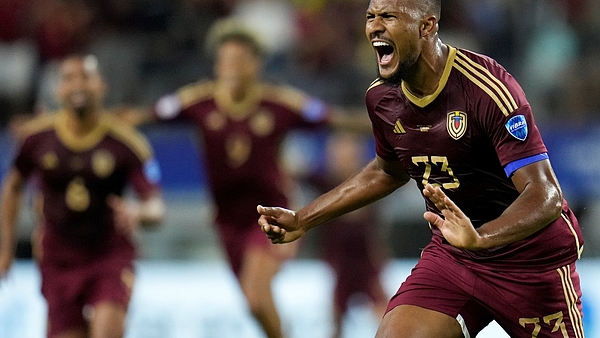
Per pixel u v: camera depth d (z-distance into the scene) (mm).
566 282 13031
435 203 10906
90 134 20109
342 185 13836
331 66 38281
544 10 39875
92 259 19922
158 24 39531
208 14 39250
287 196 23906
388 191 13945
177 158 32281
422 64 12062
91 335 19906
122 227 19766
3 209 20422
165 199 32781
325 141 31516
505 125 11820
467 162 12461
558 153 32250
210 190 23781
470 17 39844
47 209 20094
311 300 30406
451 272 13211
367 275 30438
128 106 36031
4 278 20281
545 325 13117
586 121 33562
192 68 37594
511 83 12055
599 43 39062
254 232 23047
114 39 39000
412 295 13172
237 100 23484
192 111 23781
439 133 12359
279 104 23641
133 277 20016
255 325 28453
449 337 12883
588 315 28031
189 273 29344
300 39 38906
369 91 13109
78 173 19938
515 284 12922
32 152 20125
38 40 37781
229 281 28828
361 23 39812
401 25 11703
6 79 36906
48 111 34688
